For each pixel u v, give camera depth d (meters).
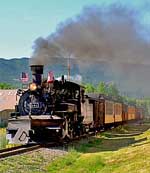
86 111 35.34
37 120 25.84
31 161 18.86
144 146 24.62
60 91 28.67
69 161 20.66
